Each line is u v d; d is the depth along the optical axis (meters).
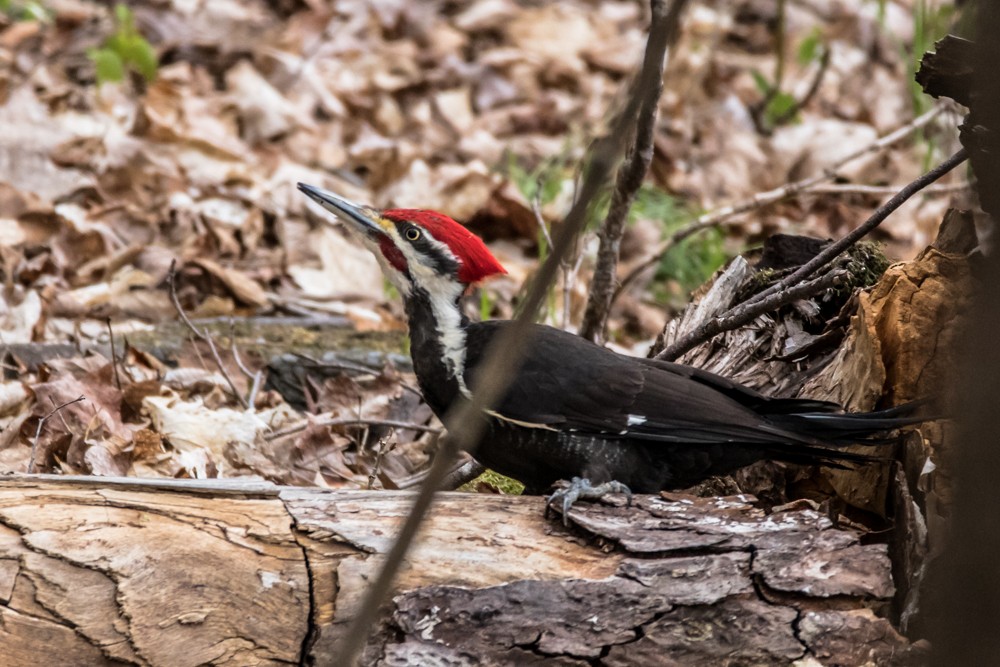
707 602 6.29
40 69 17.97
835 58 21.48
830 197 17.20
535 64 20.75
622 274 15.02
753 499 6.77
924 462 6.94
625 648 6.26
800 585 6.32
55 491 6.48
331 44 20.64
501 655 6.25
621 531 6.50
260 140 17.53
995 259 4.67
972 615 4.83
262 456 9.78
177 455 9.36
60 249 13.48
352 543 6.44
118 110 17.14
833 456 7.22
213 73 19.47
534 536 6.58
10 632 6.05
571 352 7.74
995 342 4.66
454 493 6.82
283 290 13.89
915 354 7.43
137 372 11.08
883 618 6.32
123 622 6.15
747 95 20.23
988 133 5.84
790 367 8.59
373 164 17.38
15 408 9.98
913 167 17.75
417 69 20.59
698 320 9.33
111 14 20.27
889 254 15.77
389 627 6.27
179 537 6.37
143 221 14.28
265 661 6.25
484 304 12.66
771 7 22.75
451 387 8.03
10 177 14.75
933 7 17.05
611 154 3.75
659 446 7.67
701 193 17.36
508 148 17.73
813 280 8.50
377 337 12.78
